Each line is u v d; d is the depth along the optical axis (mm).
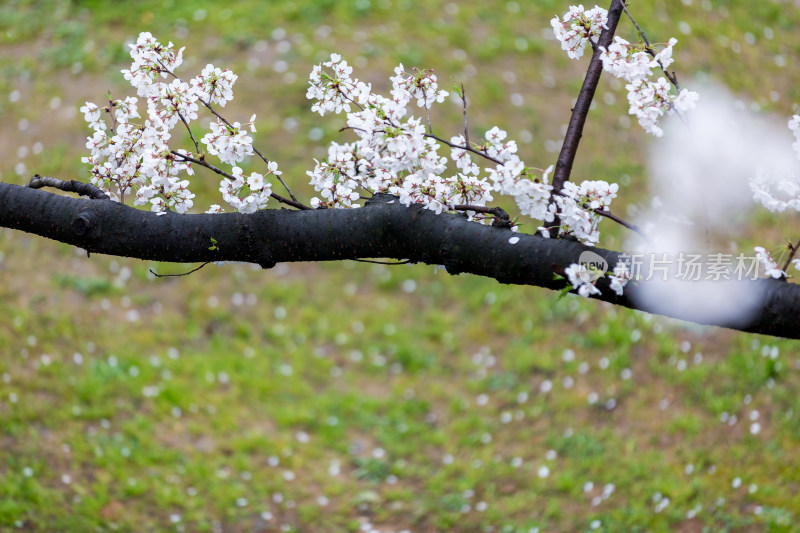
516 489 4898
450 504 4820
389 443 5344
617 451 5086
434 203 1688
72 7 9469
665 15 9305
